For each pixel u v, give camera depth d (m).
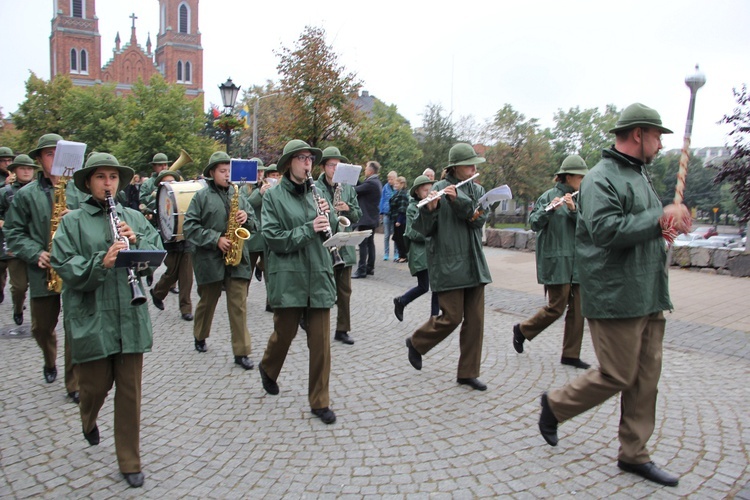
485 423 4.54
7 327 7.55
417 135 46.06
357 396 5.14
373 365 6.02
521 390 5.25
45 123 43.62
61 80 44.56
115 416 3.64
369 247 11.64
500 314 8.30
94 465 3.89
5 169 9.08
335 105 13.20
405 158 43.62
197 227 6.05
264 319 8.13
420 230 5.14
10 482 3.67
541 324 6.07
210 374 5.73
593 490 3.54
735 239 29.95
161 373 5.75
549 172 46.28
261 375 5.05
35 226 5.15
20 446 4.17
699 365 5.93
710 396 5.07
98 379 3.67
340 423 4.56
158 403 4.97
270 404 4.96
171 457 4.00
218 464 3.90
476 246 5.18
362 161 13.88
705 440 4.20
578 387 3.78
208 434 4.36
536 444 4.17
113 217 3.65
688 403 4.91
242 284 6.08
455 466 3.86
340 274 6.79
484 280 5.15
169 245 8.02
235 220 6.07
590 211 3.54
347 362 6.12
